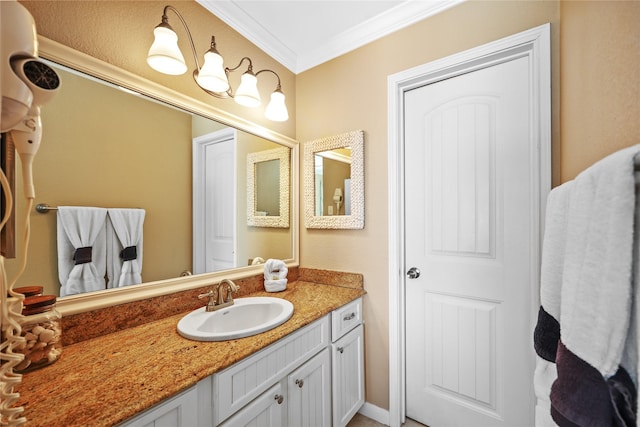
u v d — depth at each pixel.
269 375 1.02
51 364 0.80
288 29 1.69
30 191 0.55
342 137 1.75
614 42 0.57
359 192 1.68
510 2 1.29
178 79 1.29
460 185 1.46
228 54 1.53
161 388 0.70
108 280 1.03
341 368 1.44
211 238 1.43
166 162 1.24
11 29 0.47
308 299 1.48
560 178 1.15
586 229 0.48
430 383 1.56
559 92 1.16
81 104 0.98
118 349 0.90
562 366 0.50
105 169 1.04
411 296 1.62
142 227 1.14
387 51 1.63
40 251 0.88
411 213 1.62
